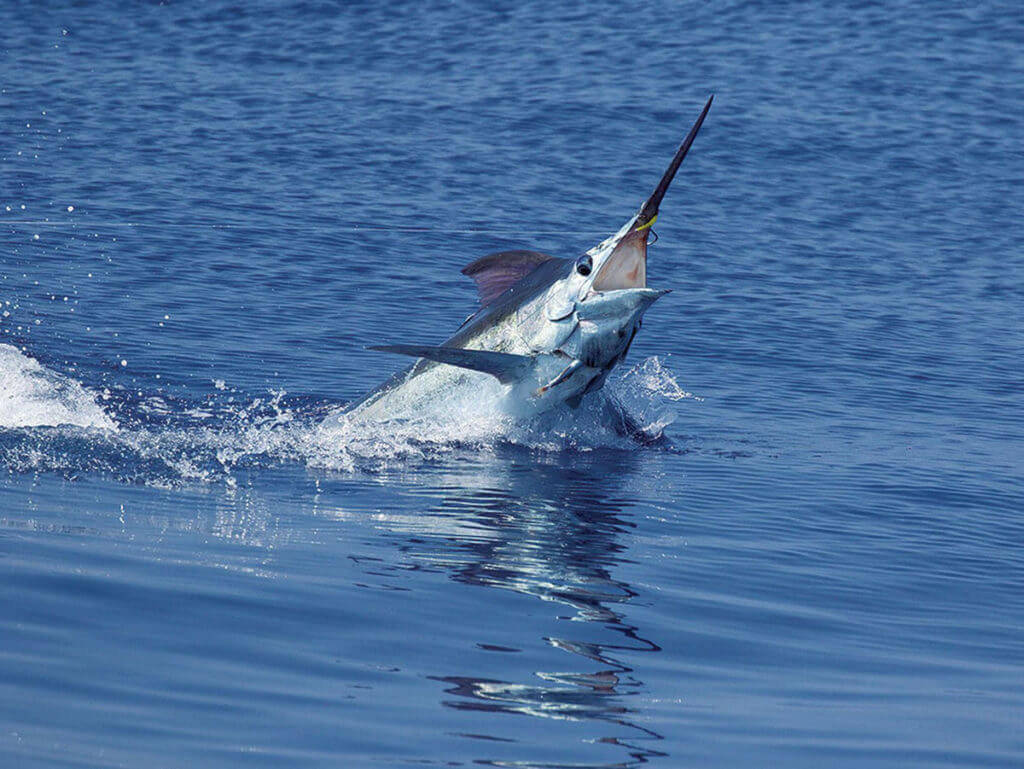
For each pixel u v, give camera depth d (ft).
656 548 97.66
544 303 123.44
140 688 63.26
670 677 71.92
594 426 130.52
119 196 241.76
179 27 397.19
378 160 278.26
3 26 393.70
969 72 362.53
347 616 76.69
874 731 65.87
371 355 159.84
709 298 200.44
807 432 139.23
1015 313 201.05
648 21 405.18
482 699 66.18
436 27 398.42
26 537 85.46
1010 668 77.30
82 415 123.24
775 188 273.75
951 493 117.91
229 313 175.11
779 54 374.63
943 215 261.24
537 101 327.88
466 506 105.91
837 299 204.03
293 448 120.67
